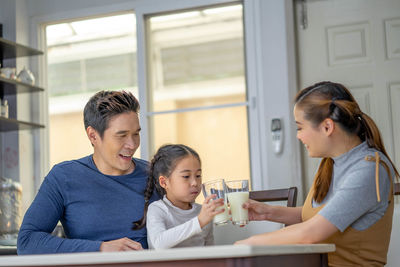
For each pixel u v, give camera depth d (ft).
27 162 12.34
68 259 3.22
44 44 13.01
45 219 5.75
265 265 3.22
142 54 12.05
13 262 3.34
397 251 5.68
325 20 11.23
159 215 5.80
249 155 11.26
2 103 11.48
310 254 3.96
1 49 11.59
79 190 5.90
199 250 3.04
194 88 11.82
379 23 10.91
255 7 11.35
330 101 4.91
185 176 5.99
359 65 10.98
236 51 11.62
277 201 6.94
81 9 12.55
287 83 10.92
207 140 11.60
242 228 6.35
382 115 10.78
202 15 11.87
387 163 4.82
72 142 14.35
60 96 14.16
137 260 3.13
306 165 11.05
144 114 11.96
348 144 4.95
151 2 12.04
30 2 12.86
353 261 4.74
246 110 11.37
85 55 13.85
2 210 10.65
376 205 4.65
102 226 5.82
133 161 6.44
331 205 4.50
